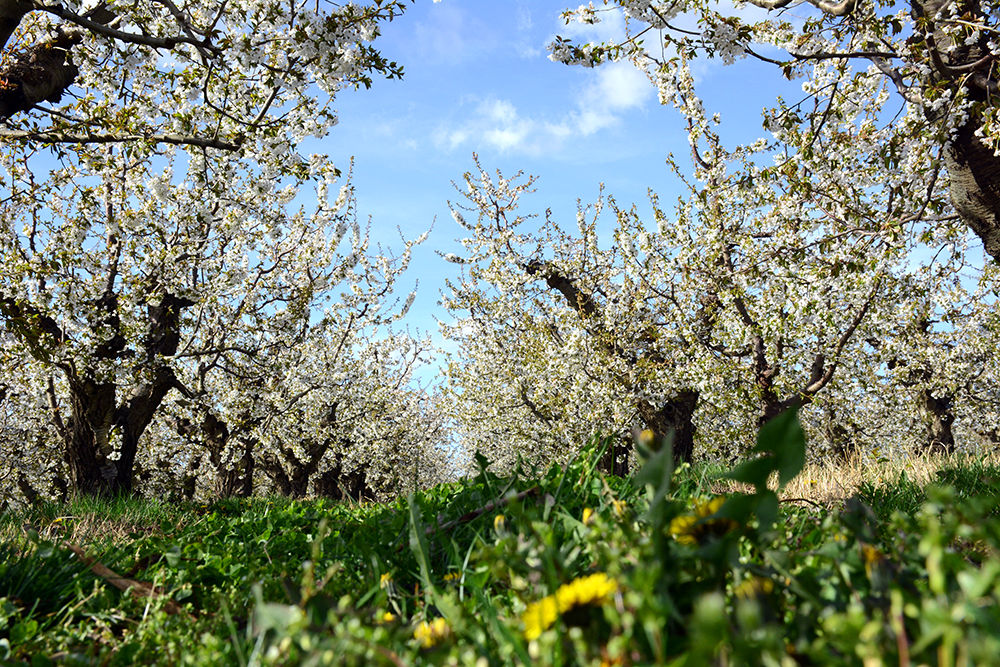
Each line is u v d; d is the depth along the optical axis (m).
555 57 6.46
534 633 0.92
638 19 6.22
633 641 0.83
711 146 11.02
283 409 17.20
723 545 1.03
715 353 12.53
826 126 7.55
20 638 1.83
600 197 14.95
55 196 10.36
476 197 16.05
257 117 7.20
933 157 6.92
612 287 14.33
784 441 1.08
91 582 2.49
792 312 9.83
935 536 0.75
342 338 17.52
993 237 6.48
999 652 0.55
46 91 7.26
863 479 4.96
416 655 1.04
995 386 17.64
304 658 0.94
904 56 6.27
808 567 1.10
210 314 13.04
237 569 2.54
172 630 1.73
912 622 0.85
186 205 10.26
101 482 10.91
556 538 1.66
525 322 15.39
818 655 0.72
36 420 15.67
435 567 2.16
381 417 22.06
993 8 6.07
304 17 6.38
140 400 11.57
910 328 13.58
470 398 20.38
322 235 14.73
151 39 5.92
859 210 7.57
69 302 9.59
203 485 21.33
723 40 6.16
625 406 12.58
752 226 10.73
